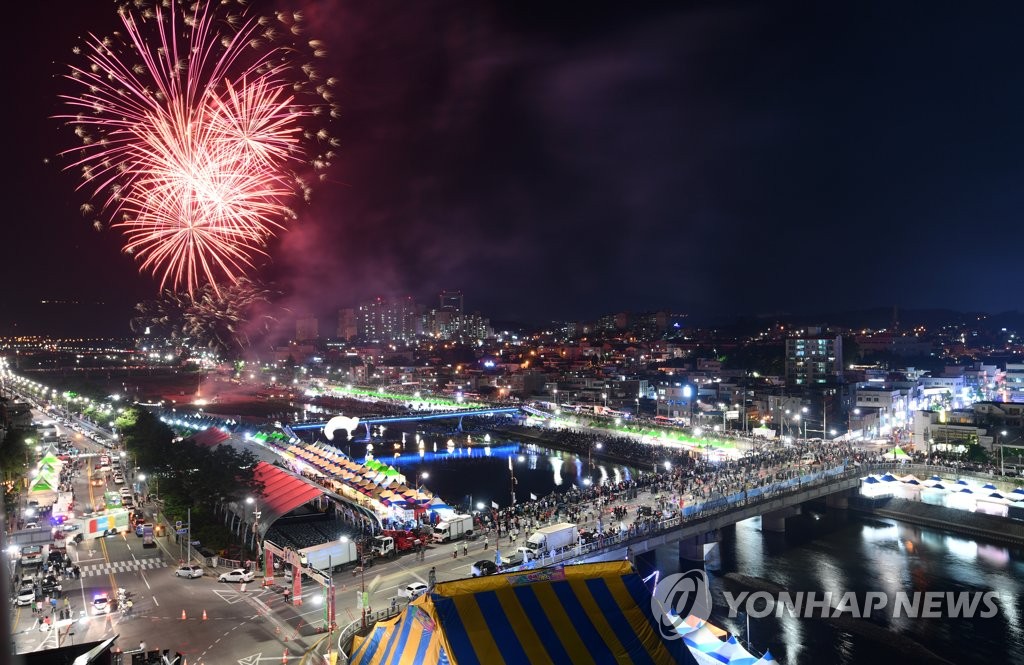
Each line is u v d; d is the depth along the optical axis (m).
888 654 79.56
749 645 77.81
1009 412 179.38
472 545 93.69
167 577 82.25
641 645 39.31
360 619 67.62
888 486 140.12
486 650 36.84
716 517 108.38
